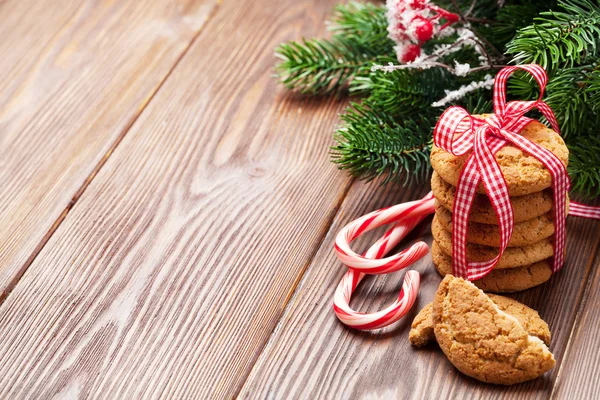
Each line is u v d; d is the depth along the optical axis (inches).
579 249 31.9
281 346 30.5
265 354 30.4
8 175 34.9
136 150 35.3
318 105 36.3
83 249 32.9
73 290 32.0
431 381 29.6
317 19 38.9
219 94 36.8
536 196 29.6
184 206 33.8
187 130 35.8
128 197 34.1
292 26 38.8
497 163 29.0
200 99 36.7
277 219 33.3
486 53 32.6
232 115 36.1
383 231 32.9
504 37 33.5
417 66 32.0
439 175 30.2
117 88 37.1
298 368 30.1
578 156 32.2
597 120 32.2
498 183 29.0
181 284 31.9
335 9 36.6
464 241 29.8
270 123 35.9
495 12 35.0
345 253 31.1
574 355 30.0
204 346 30.7
